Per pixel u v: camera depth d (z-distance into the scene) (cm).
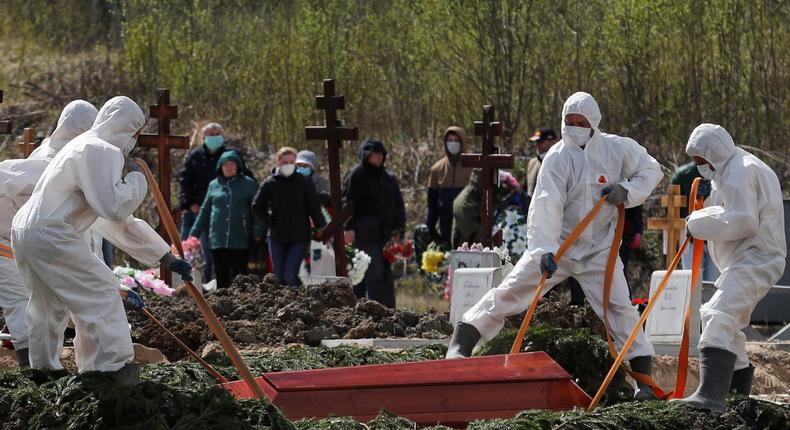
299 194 4109
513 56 7262
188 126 7456
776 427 2389
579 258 2573
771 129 6869
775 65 6912
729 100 6981
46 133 7219
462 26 7381
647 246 5734
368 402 2258
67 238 2073
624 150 2602
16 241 2105
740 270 2400
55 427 1994
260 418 2058
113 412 1991
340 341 3381
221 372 2511
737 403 2411
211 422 2017
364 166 4212
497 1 7269
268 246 4338
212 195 4212
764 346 3703
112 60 8188
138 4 8200
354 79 7562
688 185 4166
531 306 2466
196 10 8006
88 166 2067
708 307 2406
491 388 2328
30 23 8812
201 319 3406
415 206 6675
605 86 7194
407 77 7519
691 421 2289
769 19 6969
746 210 2384
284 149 4103
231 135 7394
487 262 3644
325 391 2252
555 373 2364
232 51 7825
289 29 7788
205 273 4356
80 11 8912
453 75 7412
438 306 5075
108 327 2086
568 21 7256
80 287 2083
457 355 2567
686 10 7044
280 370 2659
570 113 2584
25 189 2481
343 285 3775
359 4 7738
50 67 8138
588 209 2581
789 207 4447
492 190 4153
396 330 3588
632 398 2503
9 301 2506
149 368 2414
